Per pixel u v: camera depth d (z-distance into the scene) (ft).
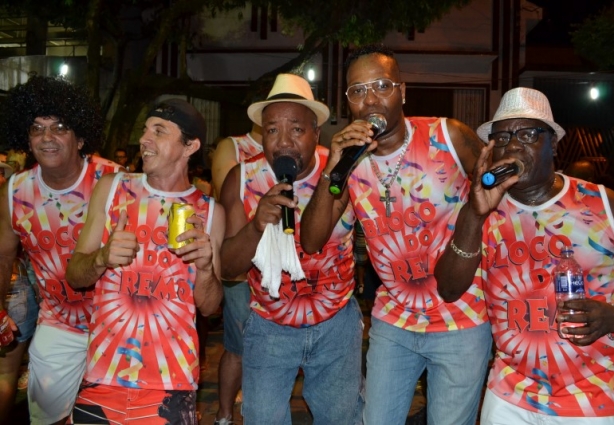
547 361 9.96
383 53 11.65
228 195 12.94
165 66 64.28
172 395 9.99
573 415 9.79
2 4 47.88
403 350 12.16
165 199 10.46
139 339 10.03
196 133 10.53
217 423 16.44
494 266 10.39
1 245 12.62
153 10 61.26
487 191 9.80
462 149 11.85
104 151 42.98
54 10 48.24
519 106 9.89
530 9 64.28
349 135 10.76
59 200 12.37
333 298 12.76
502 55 64.49
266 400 12.91
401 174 11.87
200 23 64.75
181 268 10.23
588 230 9.81
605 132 64.75
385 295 12.55
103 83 60.70
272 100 12.05
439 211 11.80
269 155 12.26
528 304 10.07
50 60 58.54
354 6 46.29
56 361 12.87
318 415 13.46
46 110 11.73
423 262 11.89
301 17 47.34
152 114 10.39
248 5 64.34
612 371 9.86
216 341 26.78
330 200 11.48
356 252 30.71
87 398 9.93
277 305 12.67
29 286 15.05
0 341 12.37
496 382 10.52
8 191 12.44
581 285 9.68
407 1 45.62
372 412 12.19
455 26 64.44
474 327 11.85
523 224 10.11
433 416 12.12
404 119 12.14
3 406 14.39
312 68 55.62
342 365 12.99
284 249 11.46
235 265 12.15
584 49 51.16
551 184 10.05
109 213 10.44
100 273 9.78
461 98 64.80
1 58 58.54
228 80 64.59
